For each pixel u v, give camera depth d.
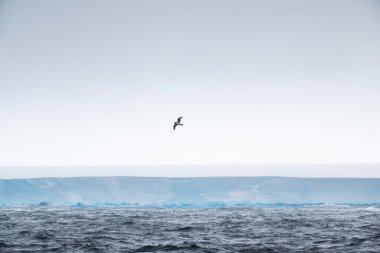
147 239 66.44
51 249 57.47
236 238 67.50
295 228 80.38
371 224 85.50
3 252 55.44
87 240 65.31
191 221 94.88
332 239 65.19
